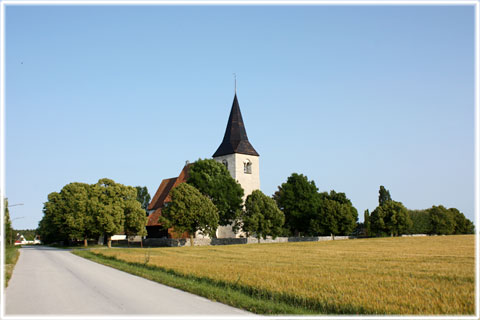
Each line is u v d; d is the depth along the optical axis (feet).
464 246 188.44
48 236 305.32
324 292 50.67
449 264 92.63
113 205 226.79
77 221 240.32
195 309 42.88
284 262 103.19
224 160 285.64
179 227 214.90
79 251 180.24
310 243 240.94
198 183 239.30
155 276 74.23
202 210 216.33
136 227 231.50
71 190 285.64
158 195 307.58
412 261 103.19
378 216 345.72
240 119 291.38
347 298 46.26
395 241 252.21
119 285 63.62
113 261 116.16
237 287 58.23
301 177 301.02
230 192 245.04
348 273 72.95
